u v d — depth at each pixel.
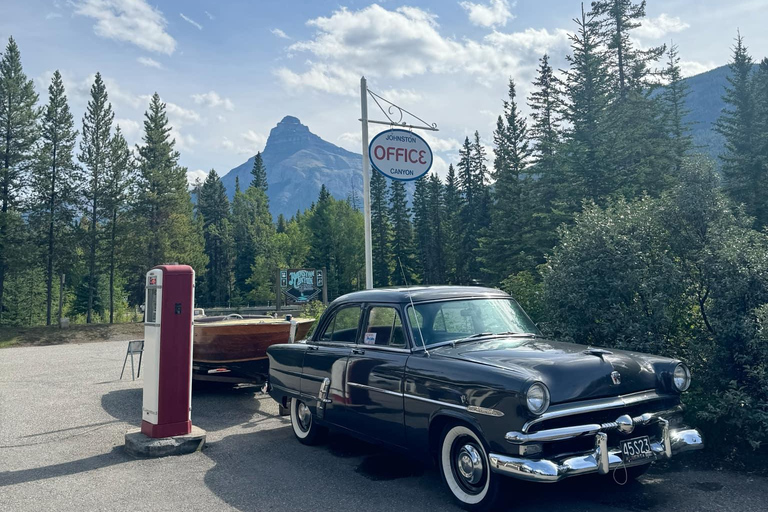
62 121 42.03
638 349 6.64
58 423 7.93
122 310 68.31
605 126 30.16
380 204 85.19
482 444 4.17
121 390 10.49
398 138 11.41
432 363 4.70
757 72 47.44
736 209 7.49
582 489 4.81
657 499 4.52
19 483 5.36
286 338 9.86
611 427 4.11
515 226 45.06
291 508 4.59
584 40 36.12
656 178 29.98
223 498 4.87
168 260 51.75
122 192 43.66
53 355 17.61
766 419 5.32
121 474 5.60
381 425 5.21
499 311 5.70
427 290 5.60
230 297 93.25
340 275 87.19
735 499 4.47
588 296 7.21
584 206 8.29
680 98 52.53
